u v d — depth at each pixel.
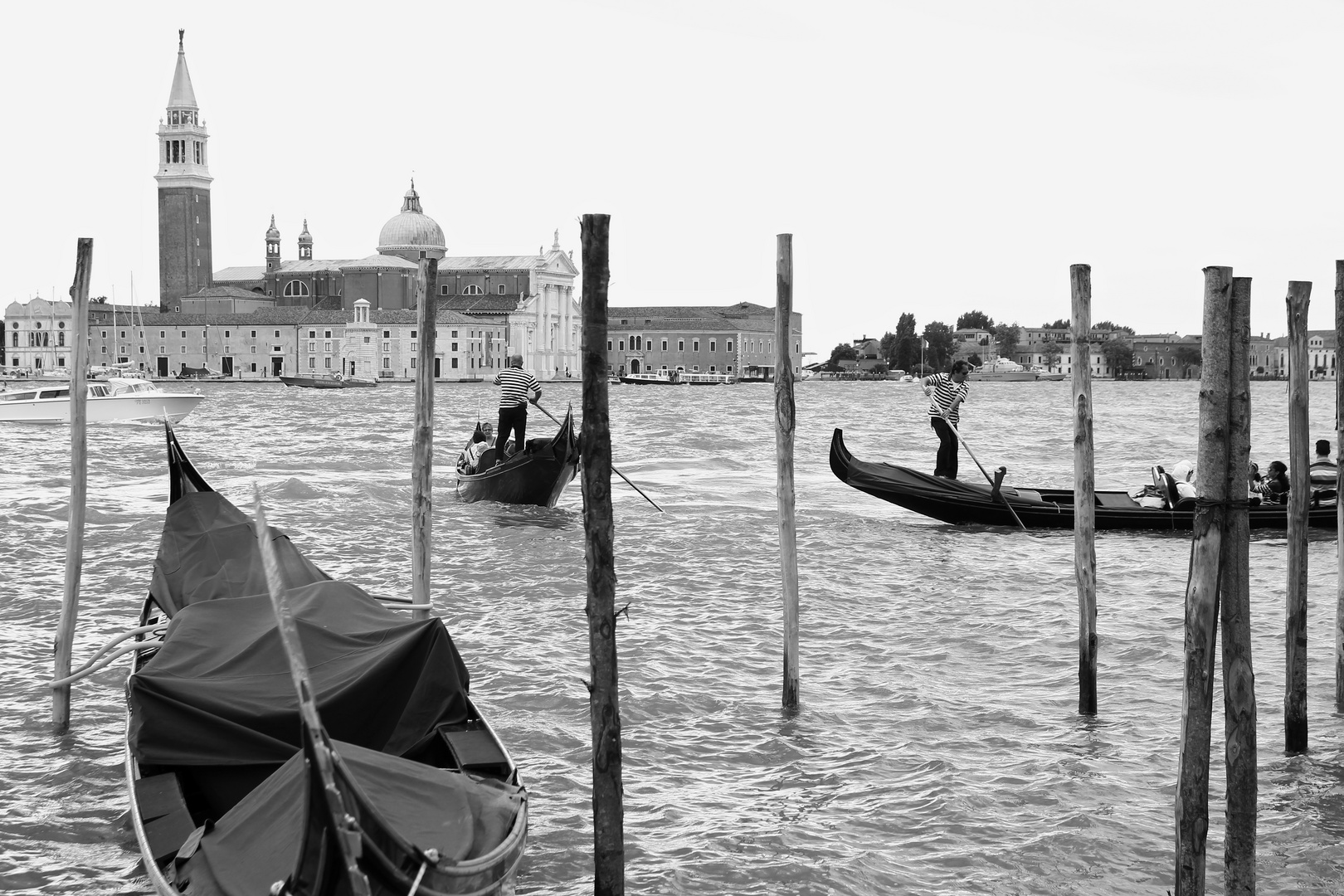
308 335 157.25
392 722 8.24
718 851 8.27
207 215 169.75
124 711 11.02
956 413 21.95
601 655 7.54
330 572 17.33
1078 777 9.44
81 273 10.45
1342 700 10.96
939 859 8.18
